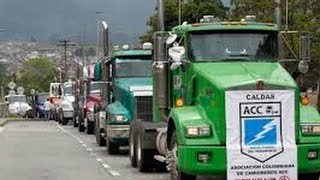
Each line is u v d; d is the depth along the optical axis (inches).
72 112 1934.1
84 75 1556.3
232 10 1775.3
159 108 616.7
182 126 515.2
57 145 1123.3
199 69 546.3
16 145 1125.7
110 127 896.9
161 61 586.6
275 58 569.9
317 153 507.5
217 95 507.5
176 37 583.8
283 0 1566.2
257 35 571.5
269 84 501.0
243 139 500.1
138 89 828.0
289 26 1562.5
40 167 787.4
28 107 2753.4
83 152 986.1
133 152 770.2
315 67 1596.9
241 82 503.2
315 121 512.4
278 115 501.7
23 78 5831.7
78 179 673.6
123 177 681.6
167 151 580.1
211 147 502.0
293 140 502.9
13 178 685.9
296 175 502.9
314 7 1638.8
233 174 499.2
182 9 1898.4
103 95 999.6
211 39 566.6
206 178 617.3
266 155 499.8
